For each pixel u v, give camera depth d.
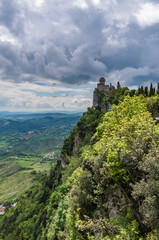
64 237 23.72
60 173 98.81
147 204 10.45
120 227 13.05
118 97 88.25
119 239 11.67
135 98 30.48
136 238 12.12
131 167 14.84
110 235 13.37
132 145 14.24
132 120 17.59
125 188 16.47
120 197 16.61
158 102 42.94
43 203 108.50
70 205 20.36
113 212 16.48
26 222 99.88
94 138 40.47
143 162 11.73
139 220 13.05
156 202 9.48
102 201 18.75
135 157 13.32
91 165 21.38
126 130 16.27
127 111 26.23
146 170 10.61
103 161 18.25
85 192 19.47
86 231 18.19
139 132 14.30
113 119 26.75
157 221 9.74
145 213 10.25
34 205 113.19
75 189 20.59
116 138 16.86
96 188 19.67
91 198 18.91
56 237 28.75
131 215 14.02
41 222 79.19
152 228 10.66
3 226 117.38
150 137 13.01
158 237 9.68
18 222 108.88
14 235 95.12
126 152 14.33
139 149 12.77
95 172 19.38
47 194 111.31
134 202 14.34
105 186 18.59
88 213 18.94
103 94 104.62
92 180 20.47
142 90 78.75
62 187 40.75
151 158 10.37
